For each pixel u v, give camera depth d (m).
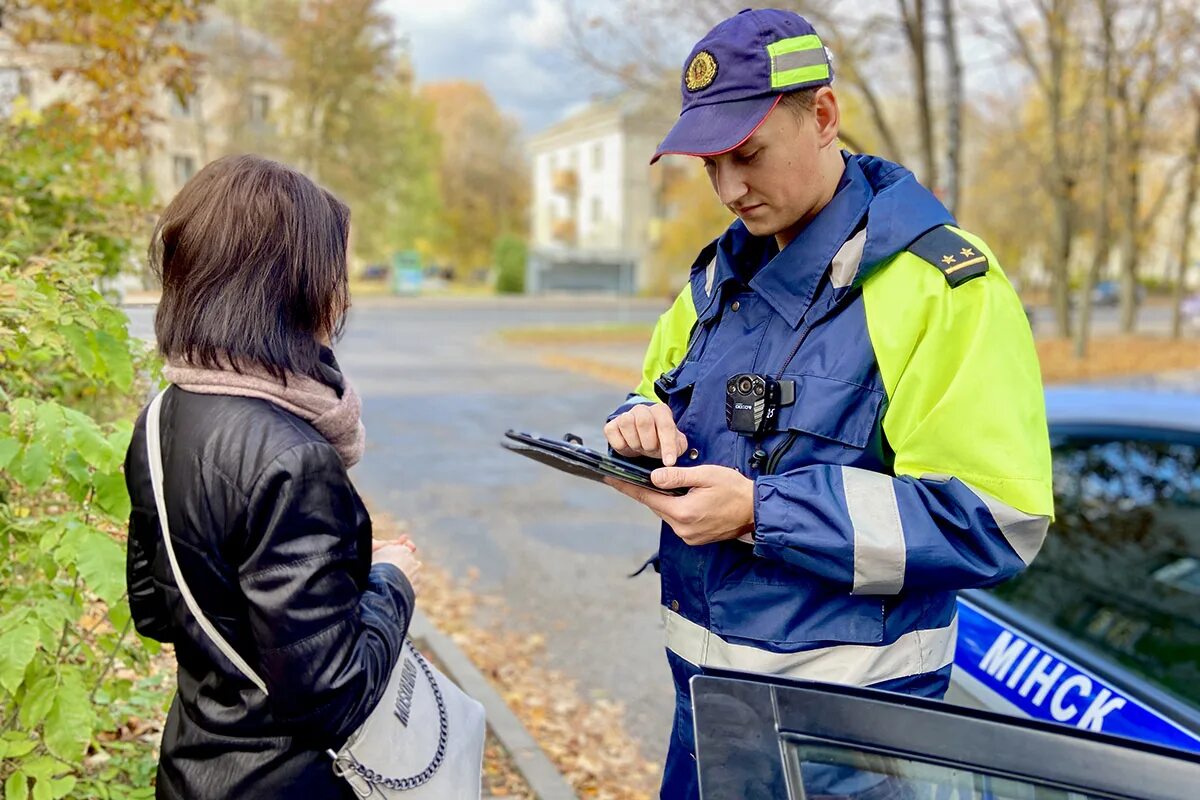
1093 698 2.10
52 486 2.25
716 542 1.46
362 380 14.35
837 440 1.38
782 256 1.46
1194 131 19.97
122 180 4.34
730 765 1.09
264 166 1.27
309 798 1.24
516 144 64.31
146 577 1.35
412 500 7.11
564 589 5.24
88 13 4.91
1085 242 44.59
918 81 11.55
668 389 1.63
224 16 33.19
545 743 3.50
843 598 1.39
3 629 1.81
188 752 1.26
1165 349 18.77
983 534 1.29
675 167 40.94
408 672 1.38
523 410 11.75
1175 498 3.43
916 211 1.42
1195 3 14.40
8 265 2.14
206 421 1.19
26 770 1.87
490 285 60.19
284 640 1.12
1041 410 1.38
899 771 1.11
